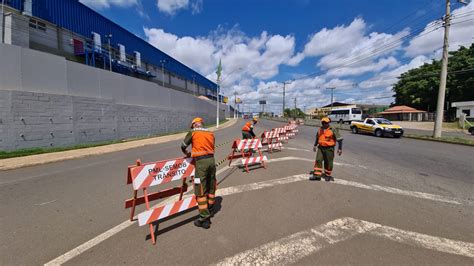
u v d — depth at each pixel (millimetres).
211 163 3502
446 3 14492
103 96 14094
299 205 4086
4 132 9000
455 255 2617
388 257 2562
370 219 3537
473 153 9945
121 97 15781
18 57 9539
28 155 9148
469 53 37719
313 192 4785
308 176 6082
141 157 9227
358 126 20578
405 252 2668
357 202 4234
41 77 10398
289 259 2523
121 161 8406
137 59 27438
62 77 11367
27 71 9844
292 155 9383
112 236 3061
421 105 46250
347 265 2410
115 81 15195
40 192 4875
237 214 3719
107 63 22125
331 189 4984
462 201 4305
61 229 3250
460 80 36750
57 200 4418
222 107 62906
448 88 38438
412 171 6637
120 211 3908
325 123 5539
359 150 10828
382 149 11172
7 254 2631
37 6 15914
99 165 7695
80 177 6141
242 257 2561
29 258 2559
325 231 3156
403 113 43562
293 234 3074
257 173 6477
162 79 35094
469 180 5719
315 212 3787
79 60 19750
